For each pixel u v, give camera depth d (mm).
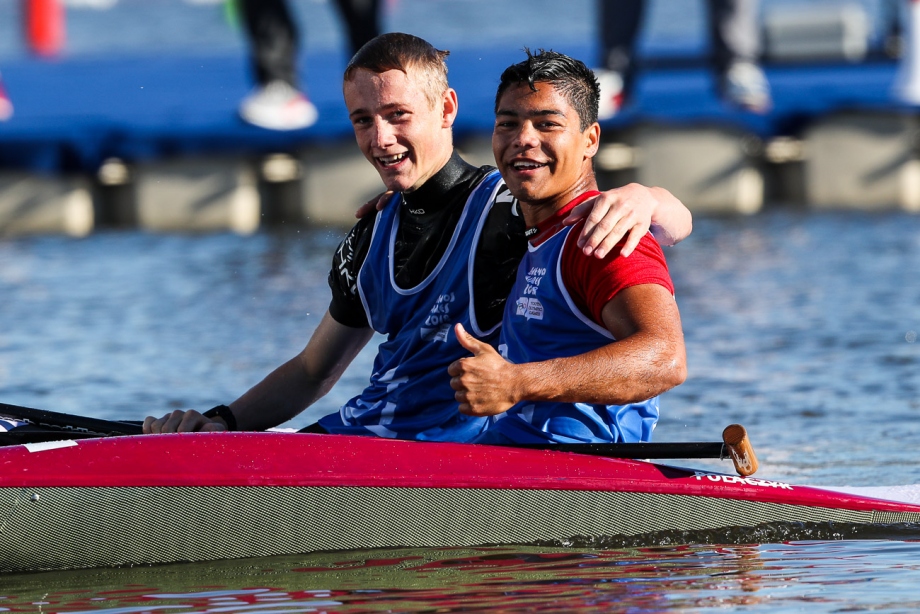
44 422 16188
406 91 14570
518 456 14047
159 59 72875
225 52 88750
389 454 13969
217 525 13516
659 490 14195
